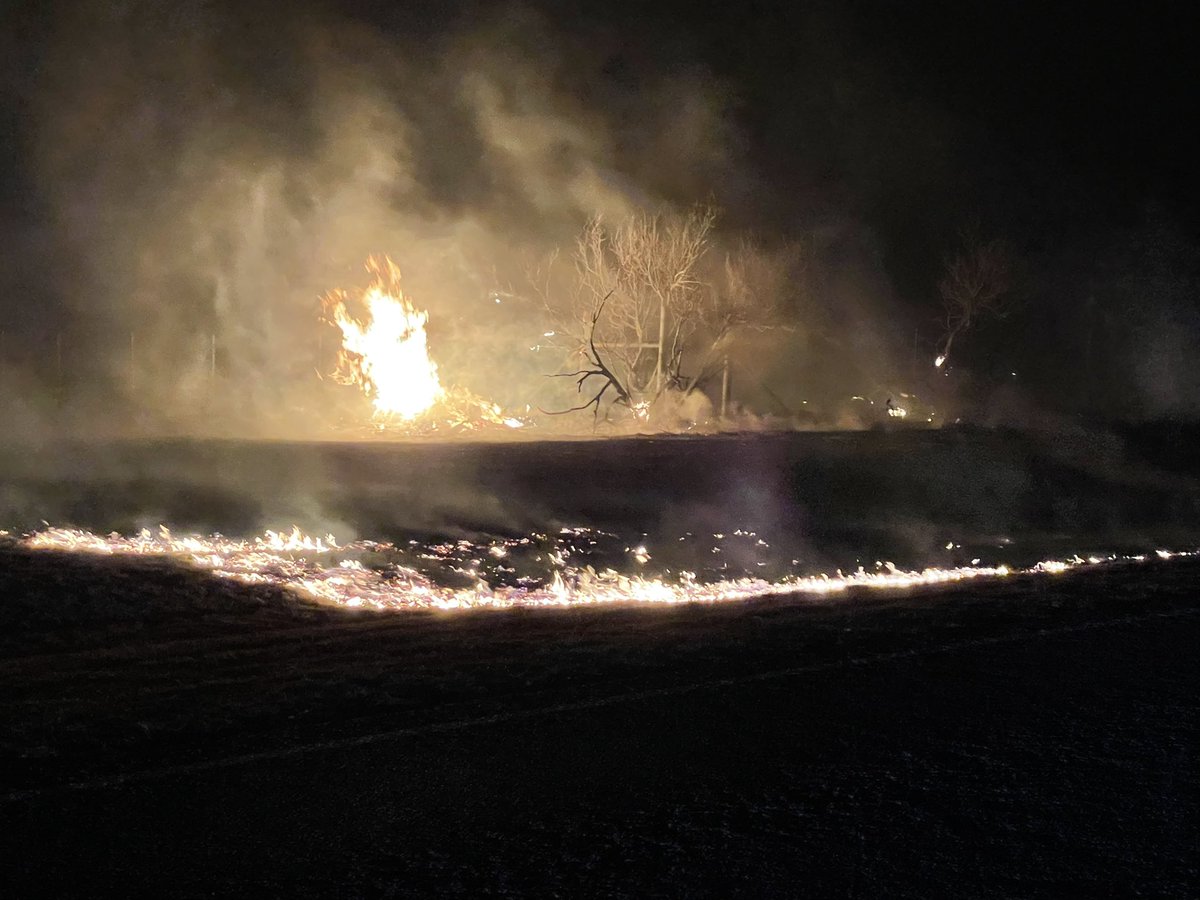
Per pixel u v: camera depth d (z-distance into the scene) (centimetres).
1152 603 998
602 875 414
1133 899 400
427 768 525
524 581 1052
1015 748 569
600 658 738
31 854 422
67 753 534
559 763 536
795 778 521
